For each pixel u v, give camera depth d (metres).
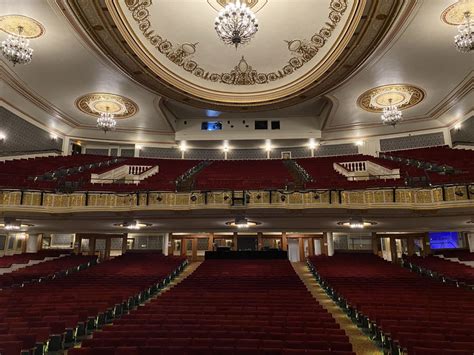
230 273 11.18
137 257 14.84
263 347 4.54
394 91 13.13
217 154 19.41
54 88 12.88
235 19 8.20
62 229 14.81
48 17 8.71
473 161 12.01
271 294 7.72
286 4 10.51
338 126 17.45
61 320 6.02
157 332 5.06
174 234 17.14
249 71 14.21
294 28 11.53
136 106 15.10
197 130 18.83
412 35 9.37
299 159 17.81
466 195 8.85
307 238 16.77
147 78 12.55
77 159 15.55
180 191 10.34
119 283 9.66
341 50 10.52
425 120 16.14
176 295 7.58
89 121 16.52
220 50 12.84
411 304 6.79
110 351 4.29
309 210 10.16
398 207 9.45
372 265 12.45
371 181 10.47
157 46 12.00
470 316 5.98
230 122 18.92
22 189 9.62
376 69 11.45
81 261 13.90
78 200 10.16
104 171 13.94
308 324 5.46
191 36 12.00
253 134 18.61
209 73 14.23
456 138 15.42
